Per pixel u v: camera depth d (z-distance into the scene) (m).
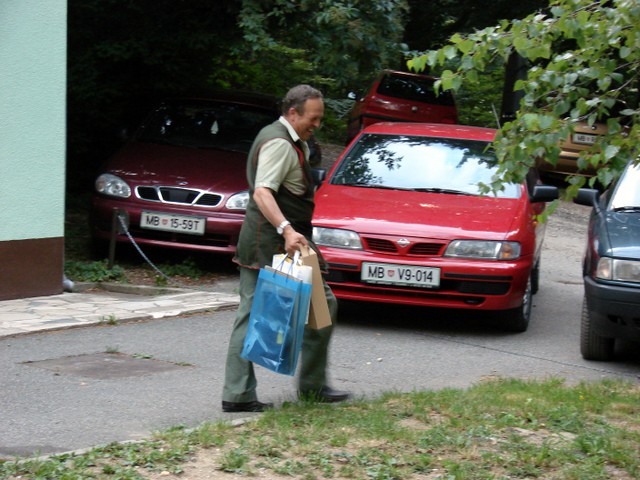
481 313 9.74
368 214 8.70
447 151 9.74
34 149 9.11
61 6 9.12
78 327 8.23
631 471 4.98
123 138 12.05
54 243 9.41
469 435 5.42
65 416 5.80
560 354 8.23
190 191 10.51
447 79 5.33
